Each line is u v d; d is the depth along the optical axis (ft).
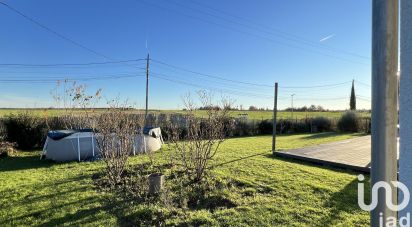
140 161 26.91
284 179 19.85
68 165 26.84
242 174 21.50
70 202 15.99
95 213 14.39
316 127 68.80
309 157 27.30
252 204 15.29
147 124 46.62
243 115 60.90
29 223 13.43
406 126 4.18
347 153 31.14
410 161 4.15
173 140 26.73
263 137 54.39
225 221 13.16
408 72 4.16
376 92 4.09
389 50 4.01
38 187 19.02
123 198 16.53
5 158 31.94
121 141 21.74
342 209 14.32
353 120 66.33
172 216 13.89
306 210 14.21
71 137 29.86
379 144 4.07
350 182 19.10
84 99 26.61
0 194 17.69
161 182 17.47
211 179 20.13
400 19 4.25
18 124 39.06
